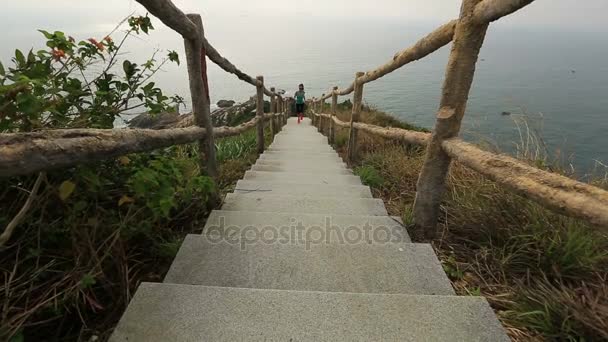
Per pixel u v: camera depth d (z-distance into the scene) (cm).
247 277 131
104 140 92
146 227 136
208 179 170
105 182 129
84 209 124
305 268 137
